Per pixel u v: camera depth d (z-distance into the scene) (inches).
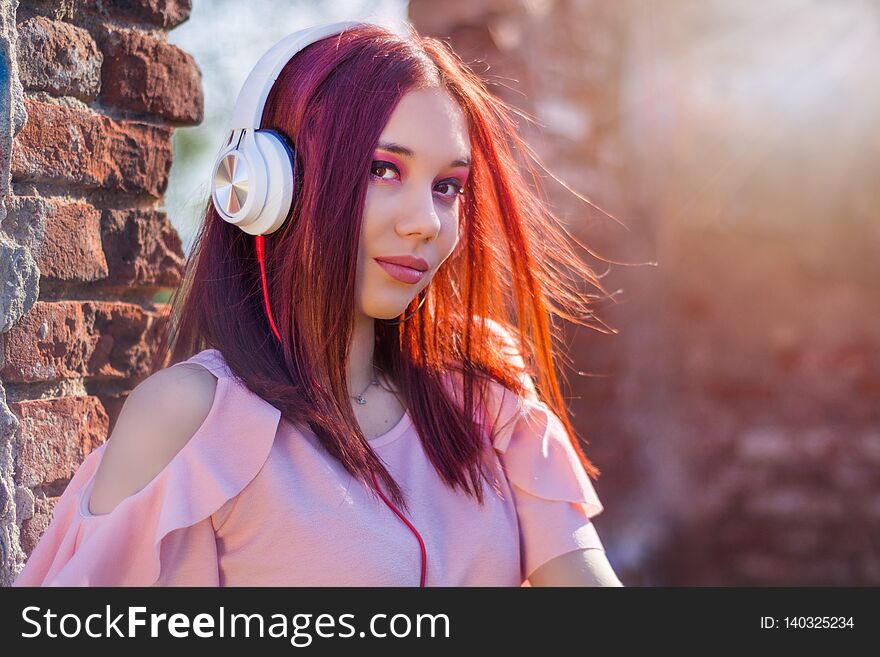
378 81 47.9
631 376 151.6
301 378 48.4
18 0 49.2
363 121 47.4
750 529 159.2
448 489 51.9
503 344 60.0
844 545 158.2
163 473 43.9
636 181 152.0
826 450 159.0
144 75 57.8
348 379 53.4
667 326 155.0
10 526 48.0
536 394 59.7
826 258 159.6
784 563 158.4
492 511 52.4
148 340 59.2
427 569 48.3
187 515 42.9
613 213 149.3
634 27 151.1
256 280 51.1
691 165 156.8
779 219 159.2
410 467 51.6
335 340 49.1
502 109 59.5
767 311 159.9
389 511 48.1
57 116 51.8
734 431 159.6
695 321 159.0
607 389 149.3
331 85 48.0
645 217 152.1
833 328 159.5
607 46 150.1
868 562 157.6
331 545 45.7
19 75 49.3
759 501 159.0
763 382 159.8
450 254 55.3
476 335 57.9
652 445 152.6
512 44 134.6
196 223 60.2
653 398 153.0
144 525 43.4
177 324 52.8
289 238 48.9
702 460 158.4
